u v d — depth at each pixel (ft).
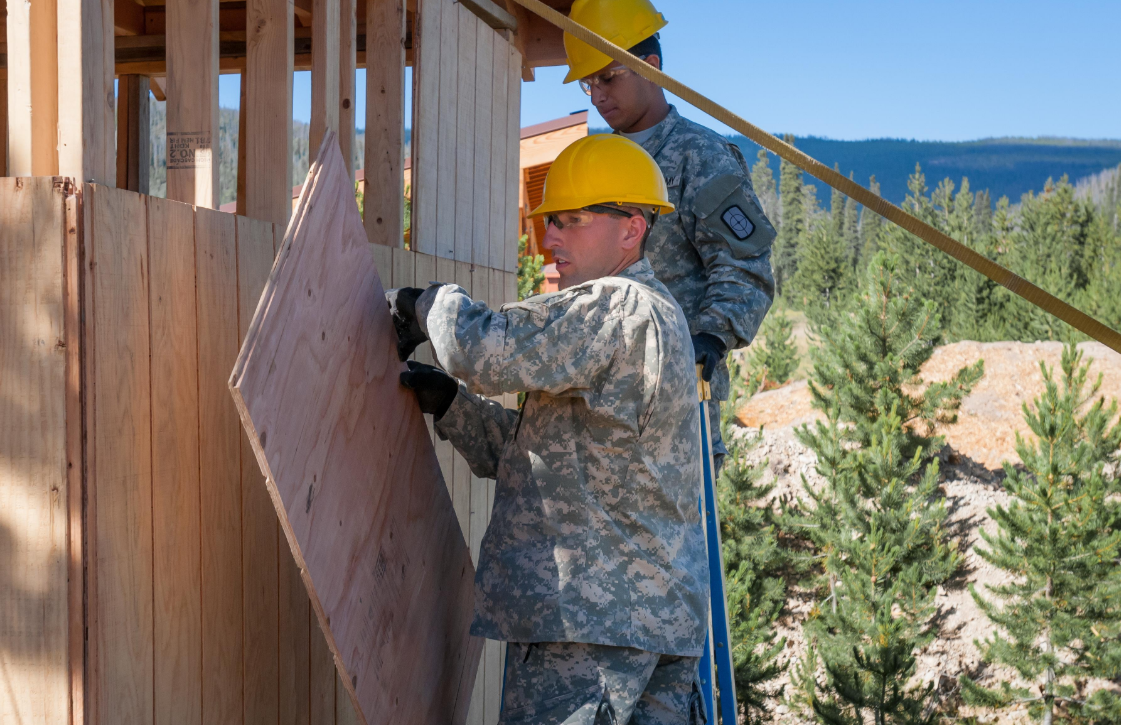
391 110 8.91
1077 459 35.58
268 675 6.45
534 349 5.62
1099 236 112.78
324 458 5.33
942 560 37.93
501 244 12.32
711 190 8.65
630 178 6.36
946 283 85.56
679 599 6.05
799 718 38.60
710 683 7.34
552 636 5.71
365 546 5.84
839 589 39.17
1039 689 38.29
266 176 6.61
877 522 37.42
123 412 4.86
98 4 4.71
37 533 4.60
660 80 4.93
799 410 53.67
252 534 6.23
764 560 38.86
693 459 6.31
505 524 6.11
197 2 5.74
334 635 5.15
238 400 4.32
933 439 40.40
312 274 5.35
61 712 4.61
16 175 4.72
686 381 6.11
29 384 4.57
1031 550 36.04
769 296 8.72
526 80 14.19
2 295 4.56
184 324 5.43
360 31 11.89
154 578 5.12
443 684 7.32
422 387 6.88
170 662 5.27
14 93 4.70
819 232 127.65
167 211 5.24
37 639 4.61
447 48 10.03
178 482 5.36
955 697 39.34
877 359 40.52
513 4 12.87
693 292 9.04
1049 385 36.45
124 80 13.83
